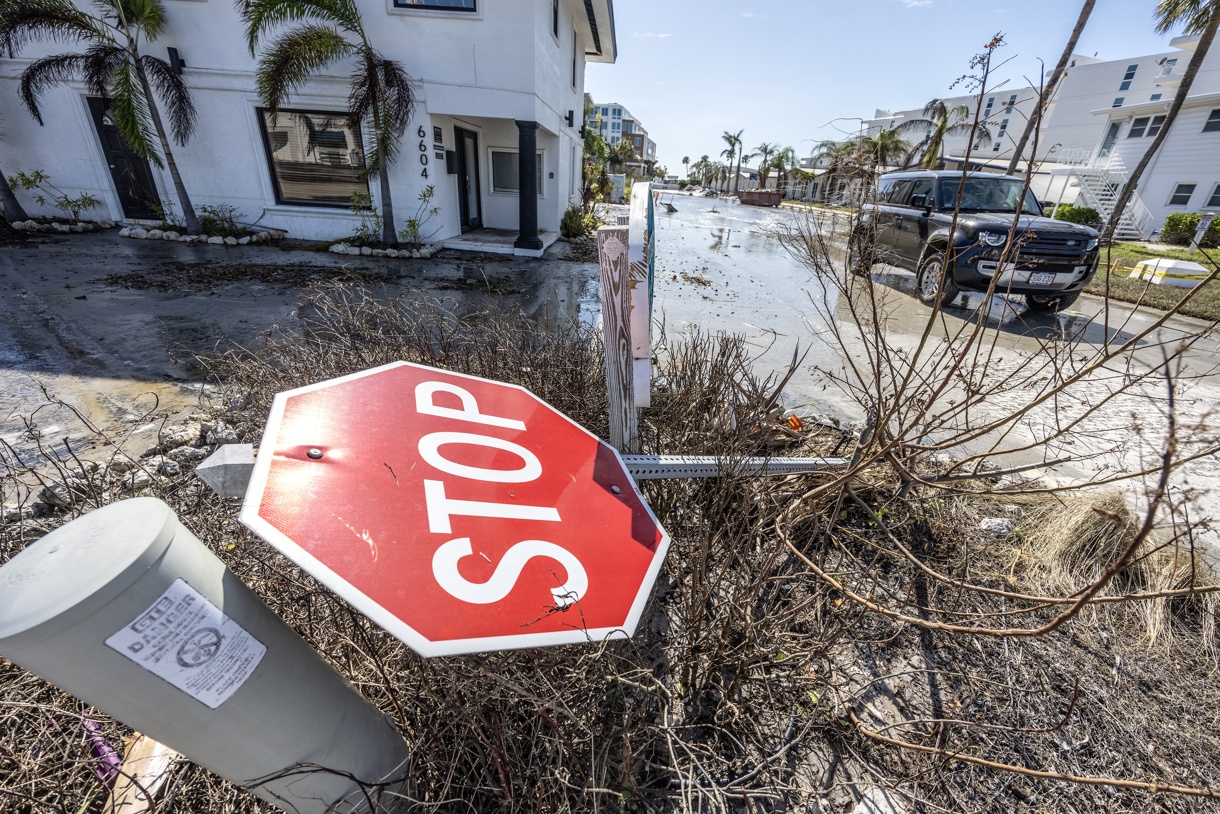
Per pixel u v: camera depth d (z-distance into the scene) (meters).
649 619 1.90
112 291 5.93
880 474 2.74
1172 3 12.80
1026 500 2.79
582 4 11.19
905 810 1.46
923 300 7.56
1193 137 19.84
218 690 0.79
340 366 2.95
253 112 8.82
